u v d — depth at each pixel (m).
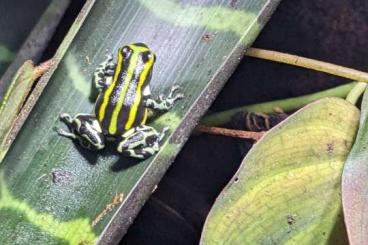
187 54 0.15
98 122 0.15
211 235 0.14
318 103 0.15
